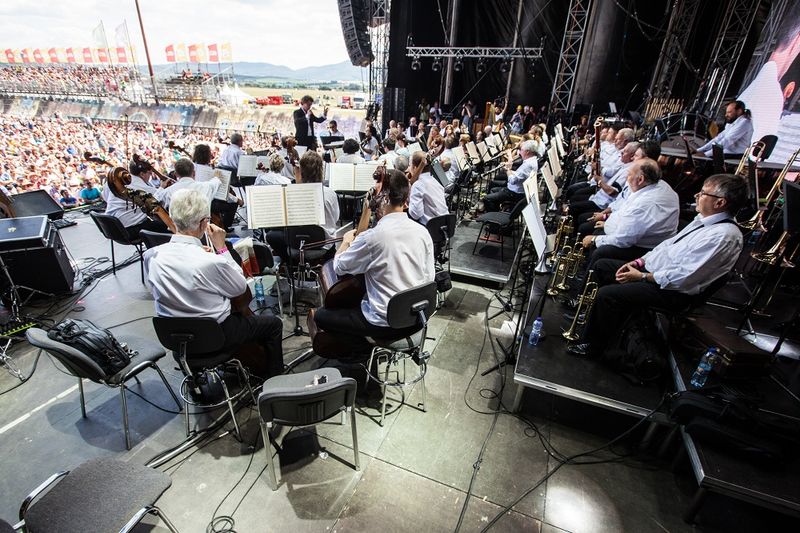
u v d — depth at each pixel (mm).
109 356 2152
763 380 2402
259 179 4438
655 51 11734
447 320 3676
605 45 11938
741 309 3158
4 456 2205
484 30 12984
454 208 6191
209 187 4223
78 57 28625
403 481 2160
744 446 1907
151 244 3395
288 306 3781
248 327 2459
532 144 5477
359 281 2504
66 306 3684
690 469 2301
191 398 2645
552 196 3848
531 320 3236
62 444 2295
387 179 2215
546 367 2631
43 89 27078
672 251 2543
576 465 2311
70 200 6859
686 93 11539
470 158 6875
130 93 23562
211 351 2148
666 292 2541
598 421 2637
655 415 2277
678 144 7527
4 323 3258
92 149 16109
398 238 2207
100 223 3945
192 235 2145
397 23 13344
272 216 3059
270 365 2748
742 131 5445
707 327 2463
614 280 3076
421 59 13734
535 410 2705
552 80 12969
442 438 2445
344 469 2215
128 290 4020
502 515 2008
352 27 13594
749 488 1811
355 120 15102
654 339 2586
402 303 2135
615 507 2084
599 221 3889
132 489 1500
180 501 2008
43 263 3645
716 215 2418
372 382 2877
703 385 2248
